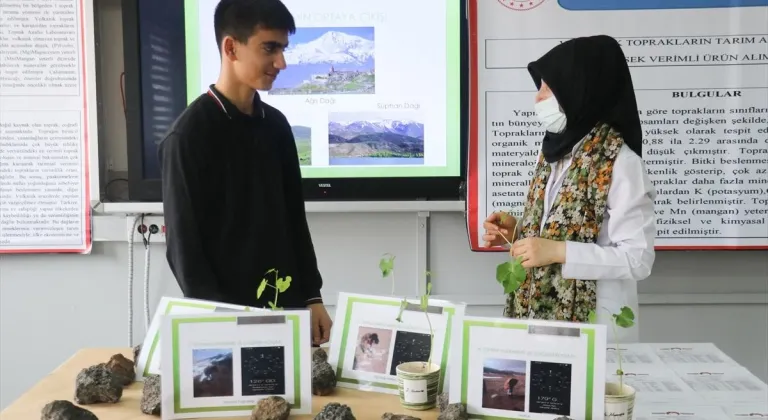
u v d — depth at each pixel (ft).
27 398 3.99
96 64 7.89
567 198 5.18
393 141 8.00
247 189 5.37
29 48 7.87
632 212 5.00
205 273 4.95
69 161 7.98
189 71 7.85
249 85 5.31
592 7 7.75
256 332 3.86
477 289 8.23
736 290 8.20
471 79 7.86
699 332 8.25
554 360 3.55
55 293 8.27
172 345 3.77
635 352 5.04
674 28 7.73
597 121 5.21
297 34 7.95
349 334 4.34
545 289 5.18
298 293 5.60
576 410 3.49
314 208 7.95
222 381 3.81
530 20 7.79
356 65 7.97
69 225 8.04
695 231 7.91
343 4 7.93
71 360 4.75
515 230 5.80
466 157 7.95
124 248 8.23
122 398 4.06
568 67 5.15
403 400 3.89
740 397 4.05
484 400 3.62
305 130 8.03
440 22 7.90
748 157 7.81
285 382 3.84
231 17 5.12
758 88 7.75
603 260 4.89
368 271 8.23
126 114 7.86
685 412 3.81
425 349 4.14
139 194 7.93
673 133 7.83
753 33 7.72
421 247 8.17
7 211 8.01
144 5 7.80
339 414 3.50
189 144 5.03
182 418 3.74
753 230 7.88
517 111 7.87
